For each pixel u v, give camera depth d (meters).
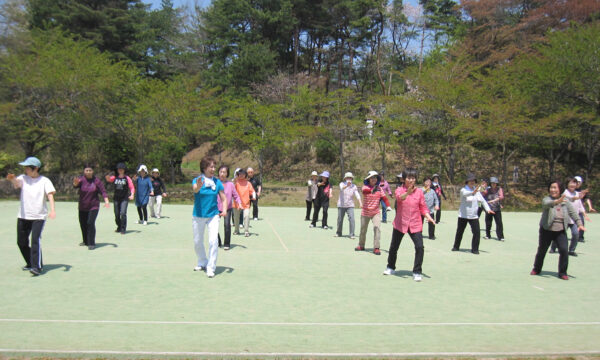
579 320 5.05
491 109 26.72
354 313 5.14
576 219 7.58
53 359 3.65
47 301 5.38
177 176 35.31
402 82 51.19
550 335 4.49
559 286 6.84
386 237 12.45
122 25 40.75
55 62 24.55
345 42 48.09
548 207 7.42
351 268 7.89
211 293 5.91
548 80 27.11
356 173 35.19
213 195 7.05
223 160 43.41
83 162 34.91
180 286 6.26
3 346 3.89
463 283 6.89
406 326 4.70
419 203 7.05
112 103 28.12
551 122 26.47
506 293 6.29
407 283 6.79
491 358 3.82
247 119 29.98
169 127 28.77
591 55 25.84
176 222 14.49
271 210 22.06
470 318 5.04
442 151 35.91
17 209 17.92
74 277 6.70
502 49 36.59
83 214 9.35
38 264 6.76
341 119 30.83
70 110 25.72
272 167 38.44
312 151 38.81
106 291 5.91
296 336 4.31
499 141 28.67
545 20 36.31
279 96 36.72
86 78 25.28
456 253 9.90
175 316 4.88
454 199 27.45
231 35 41.06
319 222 16.09
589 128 29.45
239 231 12.17
